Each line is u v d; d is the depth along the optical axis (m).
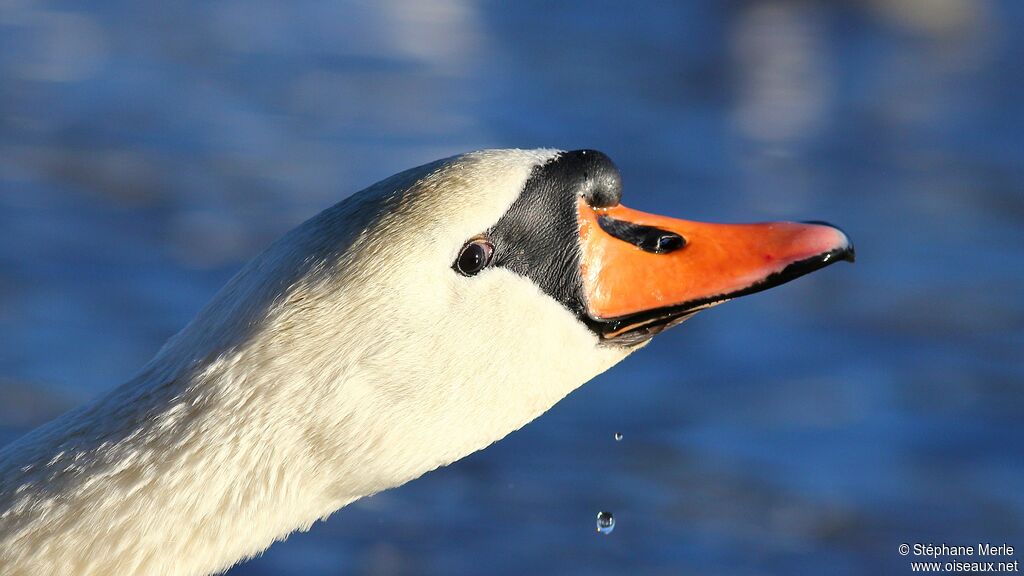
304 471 6.51
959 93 26.58
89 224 17.83
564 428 14.24
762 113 24.75
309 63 26.08
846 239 7.12
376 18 29.58
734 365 15.52
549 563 12.12
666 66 27.25
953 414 14.46
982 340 15.99
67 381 14.15
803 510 12.98
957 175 21.64
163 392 6.47
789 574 12.09
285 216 18.67
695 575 12.05
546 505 12.99
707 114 24.48
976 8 30.77
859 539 12.64
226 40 27.11
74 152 20.38
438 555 12.22
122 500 6.26
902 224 19.42
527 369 6.91
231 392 6.43
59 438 6.40
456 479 13.38
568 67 26.72
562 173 7.12
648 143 22.64
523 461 13.67
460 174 6.89
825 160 22.34
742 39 28.94
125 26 27.41
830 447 13.91
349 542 12.38
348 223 6.67
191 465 6.34
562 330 7.00
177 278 16.55
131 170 19.80
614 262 7.11
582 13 30.70
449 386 6.70
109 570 6.21
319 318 6.50
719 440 14.05
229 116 22.64
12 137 20.64
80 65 24.61
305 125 22.41
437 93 24.70
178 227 18.02
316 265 6.57
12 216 17.81
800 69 27.42
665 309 7.05
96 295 15.94
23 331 14.98
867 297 17.14
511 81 25.70
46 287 16.00
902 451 13.85
